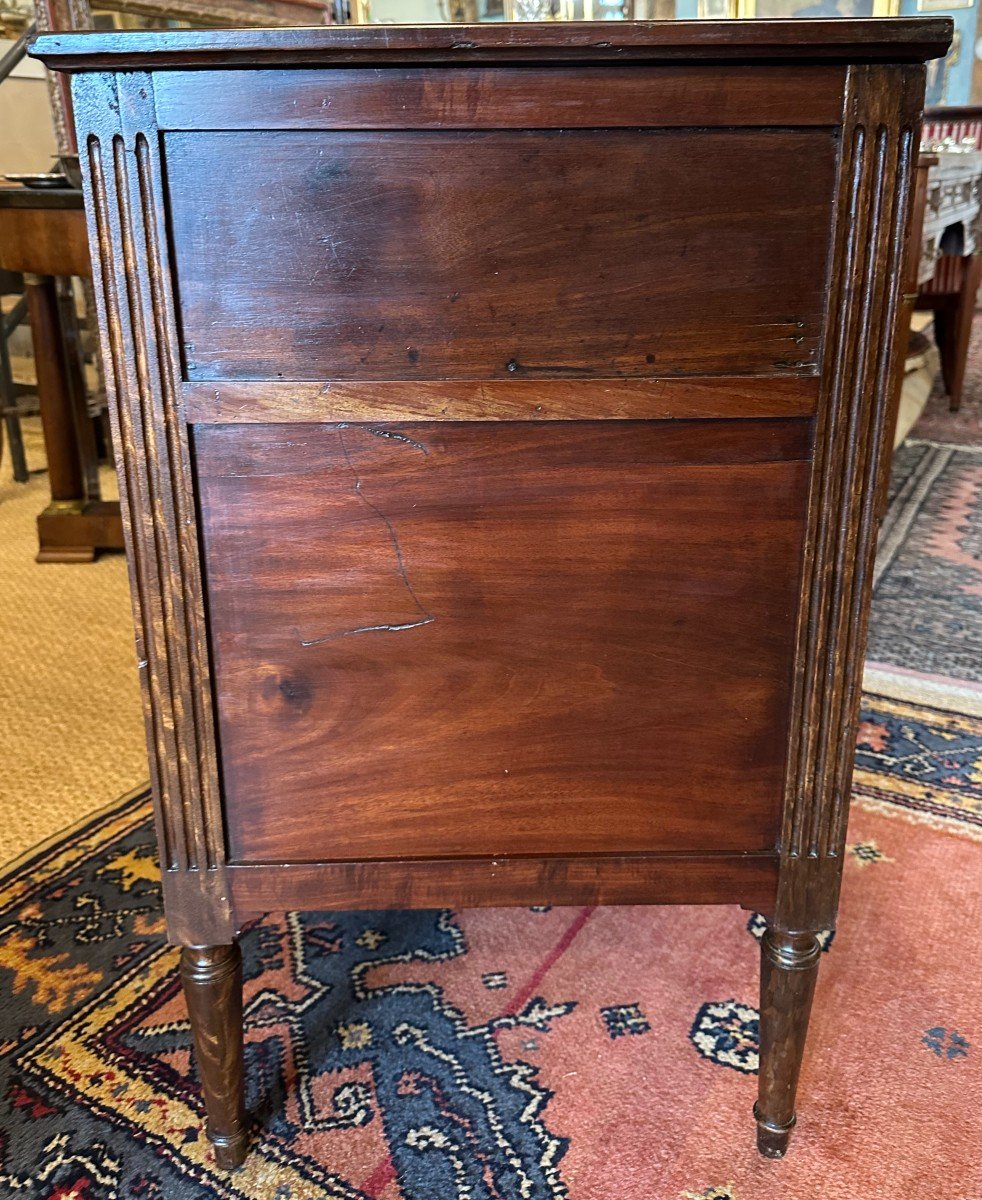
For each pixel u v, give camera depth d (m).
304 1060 1.20
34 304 2.70
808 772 0.94
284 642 0.91
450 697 0.93
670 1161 1.06
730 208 0.80
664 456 0.86
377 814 0.96
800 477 0.88
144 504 0.86
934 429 4.10
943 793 1.72
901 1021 1.24
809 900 0.98
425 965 1.36
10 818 1.67
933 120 5.06
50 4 2.86
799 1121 1.11
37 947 1.39
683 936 1.41
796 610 0.91
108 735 1.94
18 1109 1.13
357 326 0.82
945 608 2.47
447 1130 1.10
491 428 0.85
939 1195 1.02
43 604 2.56
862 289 0.82
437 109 0.77
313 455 0.86
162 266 0.80
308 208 0.79
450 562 0.89
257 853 0.97
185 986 1.00
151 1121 1.12
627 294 0.82
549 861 0.97
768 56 0.76
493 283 0.81
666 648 0.92
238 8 2.71
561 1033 1.24
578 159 0.79
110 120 0.77
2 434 3.96
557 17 1.85
